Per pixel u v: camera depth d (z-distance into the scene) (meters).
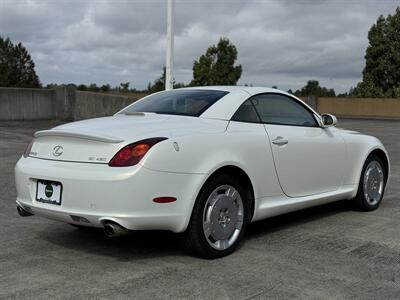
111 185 4.06
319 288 3.95
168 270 4.32
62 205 4.29
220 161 4.55
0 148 12.74
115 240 5.20
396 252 4.88
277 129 5.34
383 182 6.91
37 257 4.66
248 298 3.74
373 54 45.38
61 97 21.94
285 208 5.35
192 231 4.44
